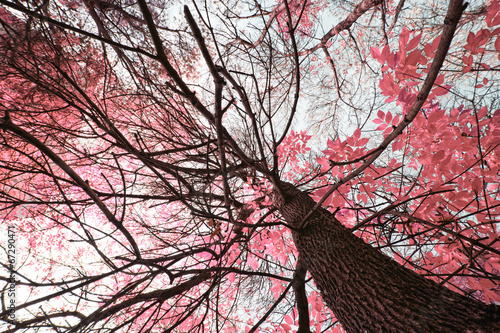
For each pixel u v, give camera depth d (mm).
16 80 2516
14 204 1396
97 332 1779
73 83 1495
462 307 1236
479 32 1301
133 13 4129
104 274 1192
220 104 1156
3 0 780
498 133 1710
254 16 4230
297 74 1668
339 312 1549
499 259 1764
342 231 1890
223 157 1450
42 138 2379
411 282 1428
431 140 1894
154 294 2135
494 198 2203
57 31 3262
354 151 1909
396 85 1566
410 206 2480
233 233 2693
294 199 2498
